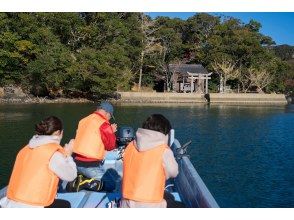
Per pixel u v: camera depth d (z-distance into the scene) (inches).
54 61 1939.0
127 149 151.7
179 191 220.5
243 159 788.0
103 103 222.4
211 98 2336.4
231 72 2581.2
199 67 2524.6
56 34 2134.6
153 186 144.4
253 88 2711.6
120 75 2183.8
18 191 141.6
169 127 149.3
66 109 1617.9
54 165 142.2
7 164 631.2
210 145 944.3
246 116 1615.4
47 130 145.6
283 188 572.7
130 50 2364.7
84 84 2082.9
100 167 219.3
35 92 2020.2
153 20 2719.0
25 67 1959.9
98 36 2229.3
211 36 2910.9
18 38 1921.8
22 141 844.6
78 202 198.5
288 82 2834.6
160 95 2282.2
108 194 210.2
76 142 218.7
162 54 2637.8
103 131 215.5
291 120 1494.8
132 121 1298.0
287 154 849.5
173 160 145.9
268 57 2738.7
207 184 596.4
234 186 582.6
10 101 1884.8
